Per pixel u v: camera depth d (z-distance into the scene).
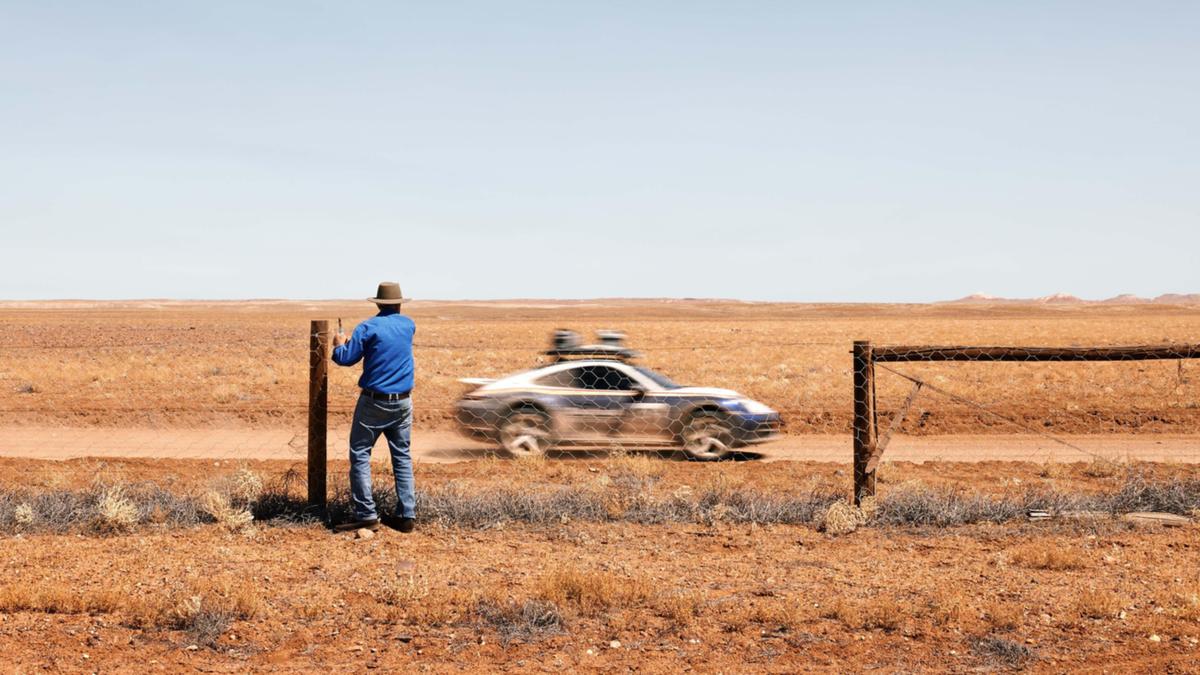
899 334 72.62
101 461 12.47
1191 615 6.02
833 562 7.50
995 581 6.90
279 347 48.50
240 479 9.70
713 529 8.70
